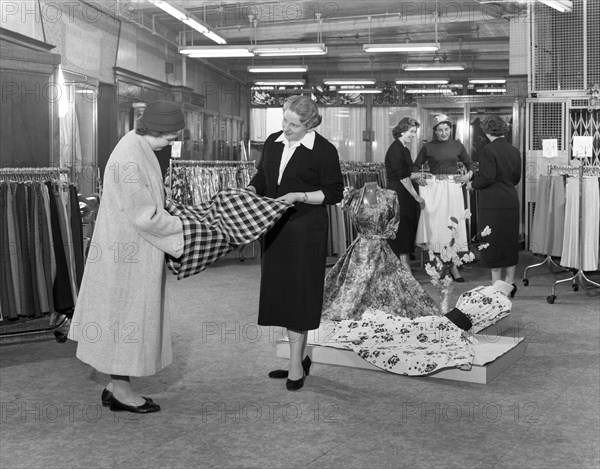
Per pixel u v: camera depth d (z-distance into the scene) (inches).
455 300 268.1
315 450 125.5
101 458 122.2
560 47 400.2
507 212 259.0
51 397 156.6
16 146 264.4
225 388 163.0
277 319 160.2
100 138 446.0
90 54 416.8
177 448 126.6
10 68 261.0
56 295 197.0
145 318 138.9
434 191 314.5
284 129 161.9
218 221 146.3
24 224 189.9
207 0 487.5
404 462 120.3
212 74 698.2
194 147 595.8
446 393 158.9
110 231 137.8
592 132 399.9
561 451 125.6
